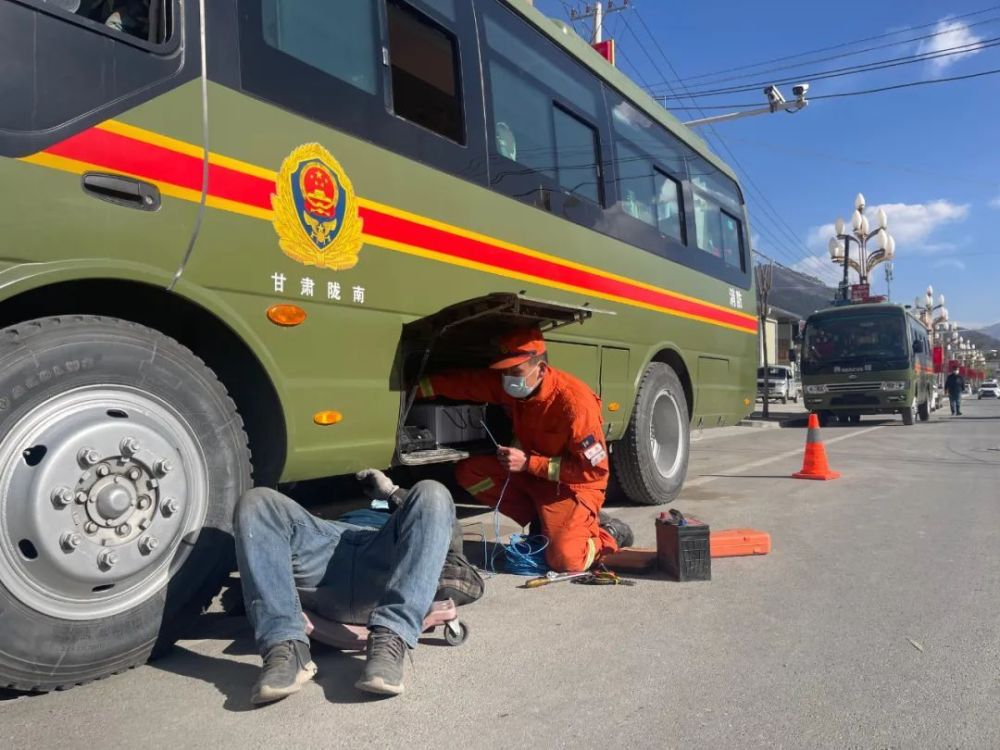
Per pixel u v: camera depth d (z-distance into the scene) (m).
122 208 2.69
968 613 3.70
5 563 2.41
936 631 3.45
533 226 5.12
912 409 20.34
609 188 6.20
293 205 3.34
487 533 5.69
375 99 3.89
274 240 3.24
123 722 2.45
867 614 3.68
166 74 2.88
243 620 3.53
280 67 3.37
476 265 4.53
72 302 2.95
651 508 6.71
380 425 3.82
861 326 20.61
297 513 3.02
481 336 4.56
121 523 2.65
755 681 2.88
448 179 4.35
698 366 7.67
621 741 2.39
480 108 4.72
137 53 2.79
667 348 7.01
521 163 5.07
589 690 2.78
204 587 2.90
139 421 2.72
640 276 6.55
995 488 7.85
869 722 2.55
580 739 2.40
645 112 7.07
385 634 2.73
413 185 4.07
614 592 4.07
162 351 2.82
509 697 2.71
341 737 2.38
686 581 4.25
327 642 3.08
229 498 3.00
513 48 5.19
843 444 13.92
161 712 2.53
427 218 4.16
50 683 2.53
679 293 7.28
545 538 4.49
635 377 6.46
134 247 2.72
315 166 3.47
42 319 2.55
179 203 2.88
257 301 3.18
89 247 2.60
